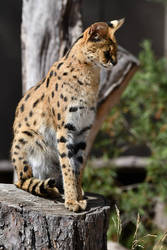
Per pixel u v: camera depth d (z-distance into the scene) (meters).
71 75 13.68
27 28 18.08
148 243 20.45
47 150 14.38
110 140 25.66
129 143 29.52
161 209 25.73
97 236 12.84
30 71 17.86
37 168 14.43
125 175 29.16
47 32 17.78
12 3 31.84
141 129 25.50
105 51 13.68
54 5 17.86
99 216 12.78
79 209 12.82
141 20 34.34
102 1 33.28
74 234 12.30
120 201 24.62
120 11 33.78
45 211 12.55
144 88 25.23
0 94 31.73
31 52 17.86
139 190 25.19
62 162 13.58
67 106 13.59
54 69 14.22
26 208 12.53
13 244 12.53
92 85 13.85
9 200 13.12
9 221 12.58
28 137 14.30
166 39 34.78
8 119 31.89
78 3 18.12
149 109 25.72
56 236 12.27
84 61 13.66
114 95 18.75
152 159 24.73
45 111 14.13
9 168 28.78
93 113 14.13
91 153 30.52
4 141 31.67
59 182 14.96
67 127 13.66
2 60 31.73
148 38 34.66
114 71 18.45
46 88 14.20
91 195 14.70
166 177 25.09
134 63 18.75
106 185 24.83
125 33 33.91
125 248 18.06
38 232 12.33
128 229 15.98
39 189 13.55
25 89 18.17
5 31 31.77
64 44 17.89
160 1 33.91
